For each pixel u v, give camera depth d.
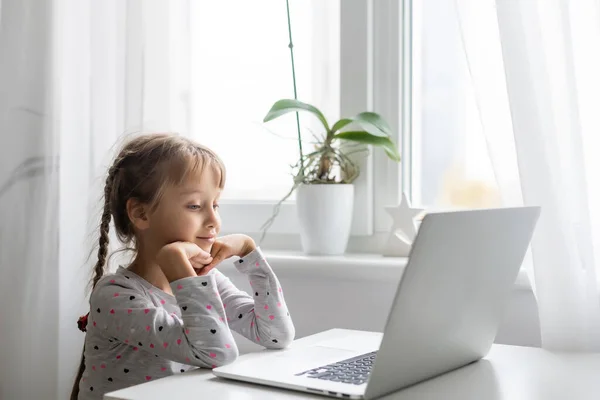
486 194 1.64
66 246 1.70
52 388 1.66
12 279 1.68
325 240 1.65
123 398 0.88
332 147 1.70
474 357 1.12
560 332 1.30
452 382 1.00
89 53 1.70
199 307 1.13
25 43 1.68
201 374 1.02
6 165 1.69
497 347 1.25
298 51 1.80
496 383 1.00
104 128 1.68
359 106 1.71
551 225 1.30
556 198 1.30
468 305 1.01
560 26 1.32
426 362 0.98
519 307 1.45
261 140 1.85
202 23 1.88
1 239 1.69
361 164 1.71
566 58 1.31
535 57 1.32
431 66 1.67
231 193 1.88
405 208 1.62
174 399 0.88
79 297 1.70
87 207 1.69
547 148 1.31
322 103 1.78
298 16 1.80
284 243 1.80
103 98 1.68
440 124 1.67
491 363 1.12
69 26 1.71
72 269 1.70
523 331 1.44
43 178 1.67
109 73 1.69
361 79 1.70
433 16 1.67
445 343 1.00
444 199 1.67
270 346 1.27
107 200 1.42
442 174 1.67
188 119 1.73
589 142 1.35
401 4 1.67
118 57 1.68
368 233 1.71
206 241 1.30
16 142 1.68
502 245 1.03
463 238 0.92
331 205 1.63
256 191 1.86
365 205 1.71
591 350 1.29
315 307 1.63
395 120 1.68
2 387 1.69
